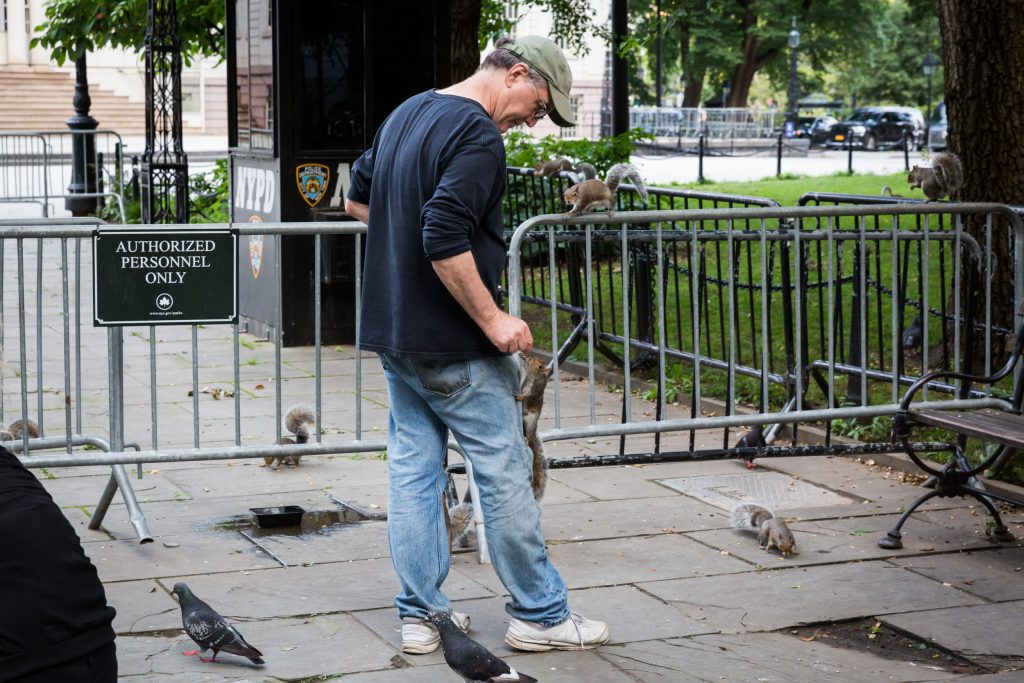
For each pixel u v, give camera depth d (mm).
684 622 4516
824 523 5754
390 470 4211
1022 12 7887
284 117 10062
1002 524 5480
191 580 4883
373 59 10328
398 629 4402
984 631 4453
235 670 4027
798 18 55438
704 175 30172
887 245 10656
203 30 16703
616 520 5758
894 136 45938
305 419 6734
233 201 11312
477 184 3732
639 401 8336
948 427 5133
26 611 2318
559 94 4000
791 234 6219
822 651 4293
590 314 5488
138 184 19594
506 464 4035
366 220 4262
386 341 3977
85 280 13453
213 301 5293
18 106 39469
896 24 75500
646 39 13391
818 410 5762
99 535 5441
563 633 4207
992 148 8008
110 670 2434
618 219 5430
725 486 6379
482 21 14812
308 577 4938
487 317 3814
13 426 6449
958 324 6094
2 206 21391
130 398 8281
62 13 16938
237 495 6113
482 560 5117
